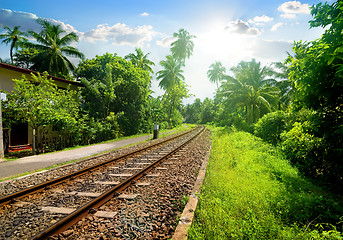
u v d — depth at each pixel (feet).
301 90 19.35
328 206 13.88
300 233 10.04
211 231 10.34
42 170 24.18
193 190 16.51
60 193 16.42
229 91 98.63
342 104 18.33
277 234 10.19
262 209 12.96
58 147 41.73
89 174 22.22
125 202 14.61
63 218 11.23
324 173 22.91
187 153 34.96
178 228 10.70
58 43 83.61
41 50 80.38
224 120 122.42
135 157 31.91
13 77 44.21
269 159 27.50
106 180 19.95
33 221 11.87
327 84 17.25
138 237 10.32
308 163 24.07
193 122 301.43
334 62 15.33
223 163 26.09
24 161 29.55
